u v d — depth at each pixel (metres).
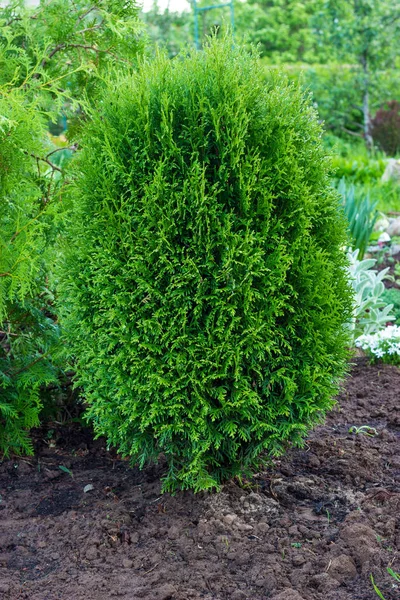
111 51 4.14
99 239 2.89
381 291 5.58
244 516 3.09
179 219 2.80
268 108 2.95
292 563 2.71
